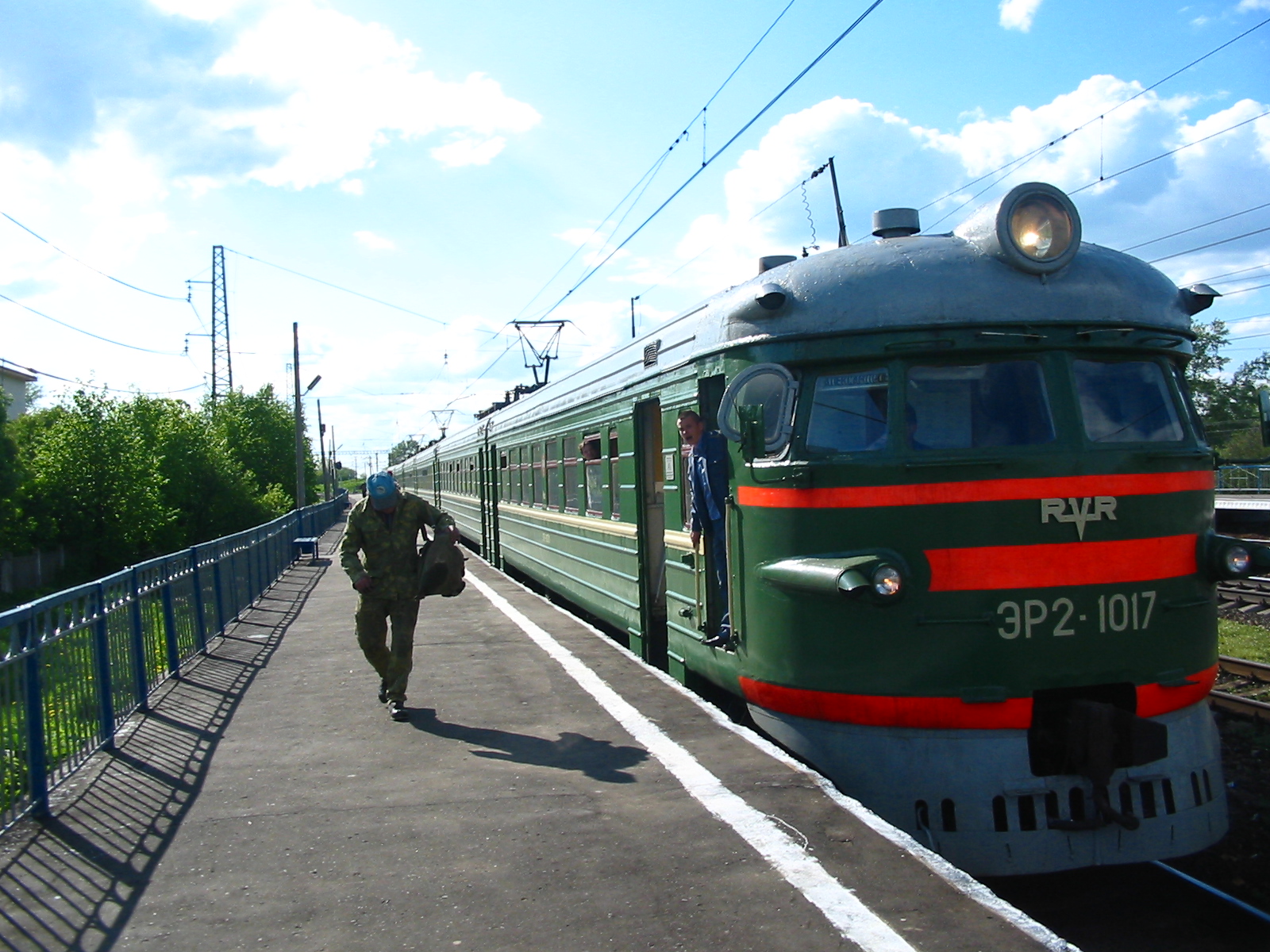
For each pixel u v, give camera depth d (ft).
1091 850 15.70
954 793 16.10
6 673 15.25
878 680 16.62
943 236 18.34
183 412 103.30
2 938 11.68
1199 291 18.88
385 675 23.07
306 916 12.19
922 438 16.85
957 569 16.28
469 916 12.10
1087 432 16.76
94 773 18.21
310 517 88.28
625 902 12.31
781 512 17.88
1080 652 16.25
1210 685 17.44
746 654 19.08
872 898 12.17
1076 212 17.08
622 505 29.25
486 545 61.98
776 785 16.31
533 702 22.88
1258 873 18.10
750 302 18.62
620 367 29.14
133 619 22.93
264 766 18.52
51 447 84.64
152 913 12.30
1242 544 17.16
